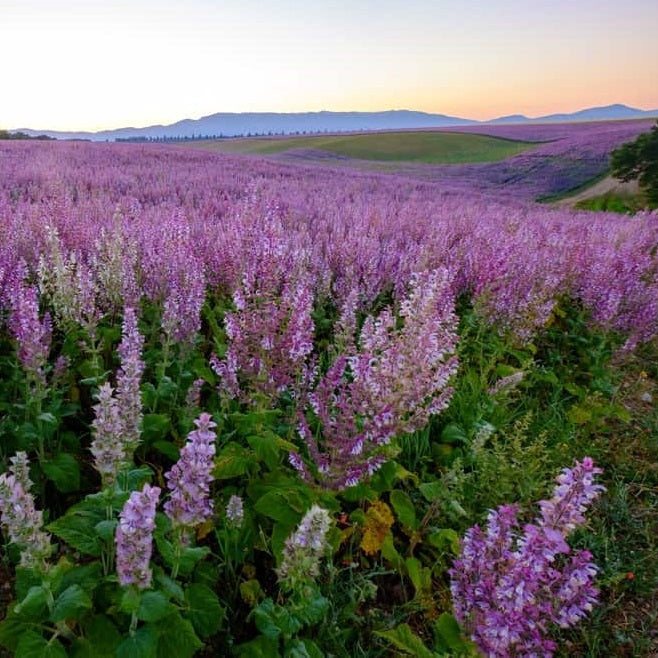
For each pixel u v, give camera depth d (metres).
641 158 34.12
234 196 13.16
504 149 66.06
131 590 2.02
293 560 2.27
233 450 3.36
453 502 3.35
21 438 3.21
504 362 6.07
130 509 1.89
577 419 5.25
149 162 21.80
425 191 23.64
